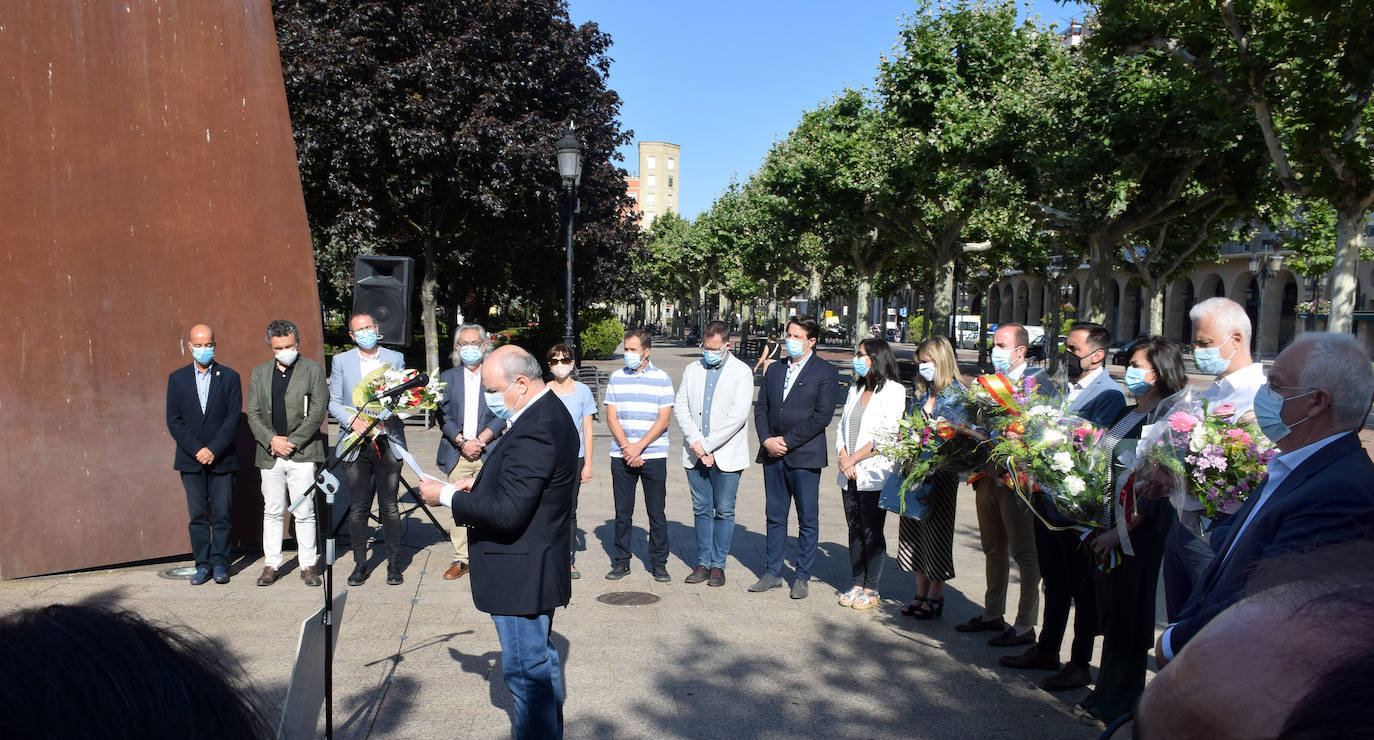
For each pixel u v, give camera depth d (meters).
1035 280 60.25
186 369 5.92
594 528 8.00
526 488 3.35
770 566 6.13
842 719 4.10
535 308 29.88
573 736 3.87
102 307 6.18
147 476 6.35
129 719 0.59
